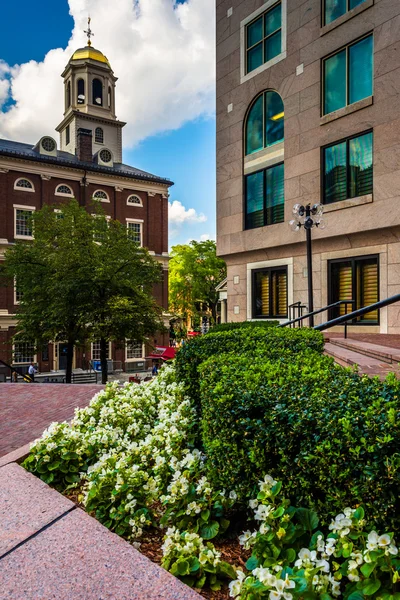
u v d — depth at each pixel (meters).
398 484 2.02
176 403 5.07
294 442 2.51
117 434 4.42
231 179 17.08
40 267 22.80
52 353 34.38
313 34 13.86
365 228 12.45
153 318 23.61
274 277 15.81
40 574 2.18
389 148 11.86
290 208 14.70
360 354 7.48
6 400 8.59
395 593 1.86
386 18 11.86
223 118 17.38
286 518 2.36
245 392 2.90
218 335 6.46
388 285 12.11
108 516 3.02
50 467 3.72
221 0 17.28
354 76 12.88
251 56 16.27
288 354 4.98
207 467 3.26
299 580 1.94
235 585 2.03
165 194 41.00
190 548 2.45
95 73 45.38
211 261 48.56
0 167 32.91
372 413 2.30
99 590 2.04
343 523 2.10
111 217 38.31
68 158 38.28
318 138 13.79
